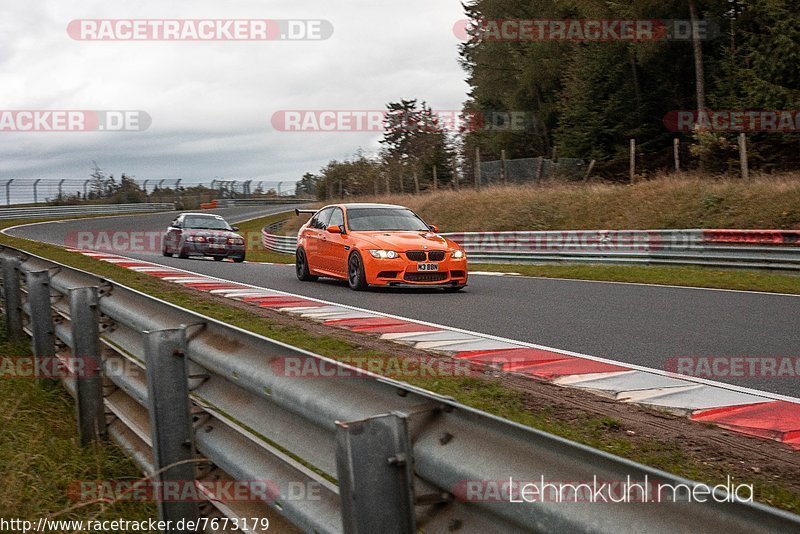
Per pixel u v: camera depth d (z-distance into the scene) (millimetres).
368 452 2432
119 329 5914
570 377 7066
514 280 18047
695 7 40469
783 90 35906
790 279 16328
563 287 15969
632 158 31422
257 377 3590
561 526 1967
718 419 5664
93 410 5789
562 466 2045
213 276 18016
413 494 2496
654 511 1770
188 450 4297
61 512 4246
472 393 6188
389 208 16797
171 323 4723
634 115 43656
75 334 5777
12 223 56312
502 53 60344
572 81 47688
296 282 16984
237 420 3795
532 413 5660
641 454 4750
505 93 60281
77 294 5801
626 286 16078
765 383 6941
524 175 39500
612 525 1835
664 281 16828
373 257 14688
